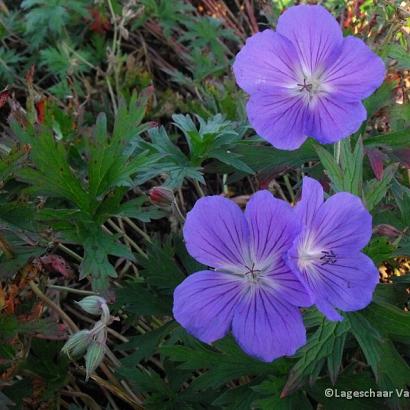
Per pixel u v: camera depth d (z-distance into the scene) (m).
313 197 0.18
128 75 0.36
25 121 0.22
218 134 0.26
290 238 0.17
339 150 0.22
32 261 0.22
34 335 0.21
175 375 0.23
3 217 0.21
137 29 0.41
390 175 0.22
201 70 0.37
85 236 0.22
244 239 0.18
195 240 0.17
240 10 0.42
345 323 0.21
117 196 0.23
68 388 0.26
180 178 0.25
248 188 0.35
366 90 0.20
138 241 0.32
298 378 0.20
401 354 0.23
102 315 0.19
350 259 0.19
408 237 0.24
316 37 0.20
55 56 0.36
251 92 0.20
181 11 0.41
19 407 0.23
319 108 0.20
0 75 0.36
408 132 0.26
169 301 0.24
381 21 0.30
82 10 0.37
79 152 0.27
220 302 0.18
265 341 0.17
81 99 0.36
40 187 0.22
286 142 0.20
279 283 0.18
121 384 0.26
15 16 0.39
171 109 0.35
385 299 0.22
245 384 0.22
